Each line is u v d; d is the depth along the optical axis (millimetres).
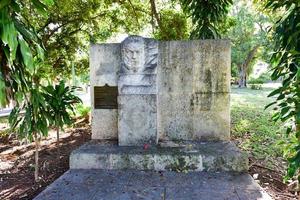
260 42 23969
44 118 3932
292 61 2611
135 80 4945
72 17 8867
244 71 30406
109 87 5344
